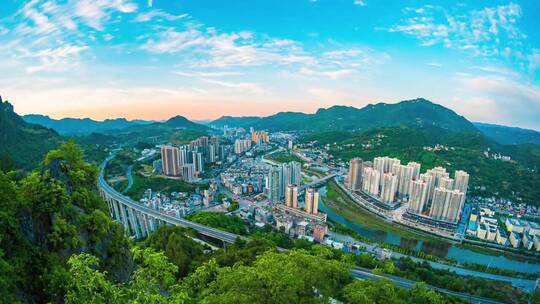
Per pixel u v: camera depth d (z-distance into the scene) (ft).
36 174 137.28
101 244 144.77
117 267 149.07
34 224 116.06
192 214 562.66
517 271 418.31
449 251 500.33
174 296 91.40
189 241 329.52
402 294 185.47
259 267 115.03
